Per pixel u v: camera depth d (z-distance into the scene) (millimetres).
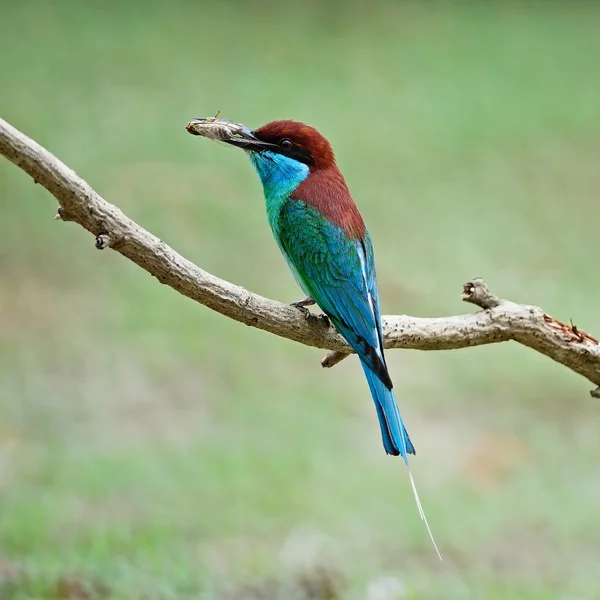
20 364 14773
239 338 16062
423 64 28172
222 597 9344
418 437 13805
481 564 10758
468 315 6484
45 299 16719
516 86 27188
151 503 11438
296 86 26156
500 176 22781
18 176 20297
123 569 9492
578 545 11250
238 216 19875
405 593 9641
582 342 6523
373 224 20328
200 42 28094
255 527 11133
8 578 9211
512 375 15695
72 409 13750
